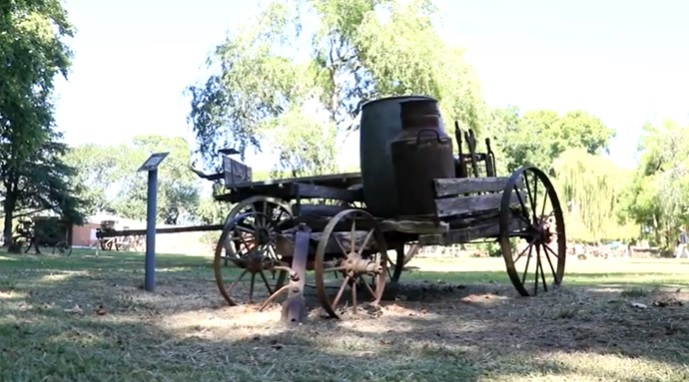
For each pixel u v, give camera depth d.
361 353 3.97
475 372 3.42
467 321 5.26
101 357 3.68
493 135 24.17
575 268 16.66
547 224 7.92
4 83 20.30
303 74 21.77
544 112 56.59
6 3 18.98
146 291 7.38
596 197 33.59
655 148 33.66
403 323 5.18
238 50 21.72
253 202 6.96
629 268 16.64
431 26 22.33
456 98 21.38
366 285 6.33
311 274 9.91
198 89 22.42
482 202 6.75
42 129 23.91
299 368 3.54
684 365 3.53
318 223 6.11
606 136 56.59
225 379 3.27
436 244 6.36
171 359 3.72
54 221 27.41
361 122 6.78
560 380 3.25
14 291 6.99
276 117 21.64
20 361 3.49
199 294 7.14
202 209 56.78
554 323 5.09
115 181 71.62
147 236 7.61
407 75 20.84
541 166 49.69
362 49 21.94
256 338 4.43
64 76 24.52
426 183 6.23
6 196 32.59
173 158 70.62
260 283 8.47
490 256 31.39
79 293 6.97
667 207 31.56
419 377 3.31
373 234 5.96
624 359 3.70
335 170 21.09
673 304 6.07
